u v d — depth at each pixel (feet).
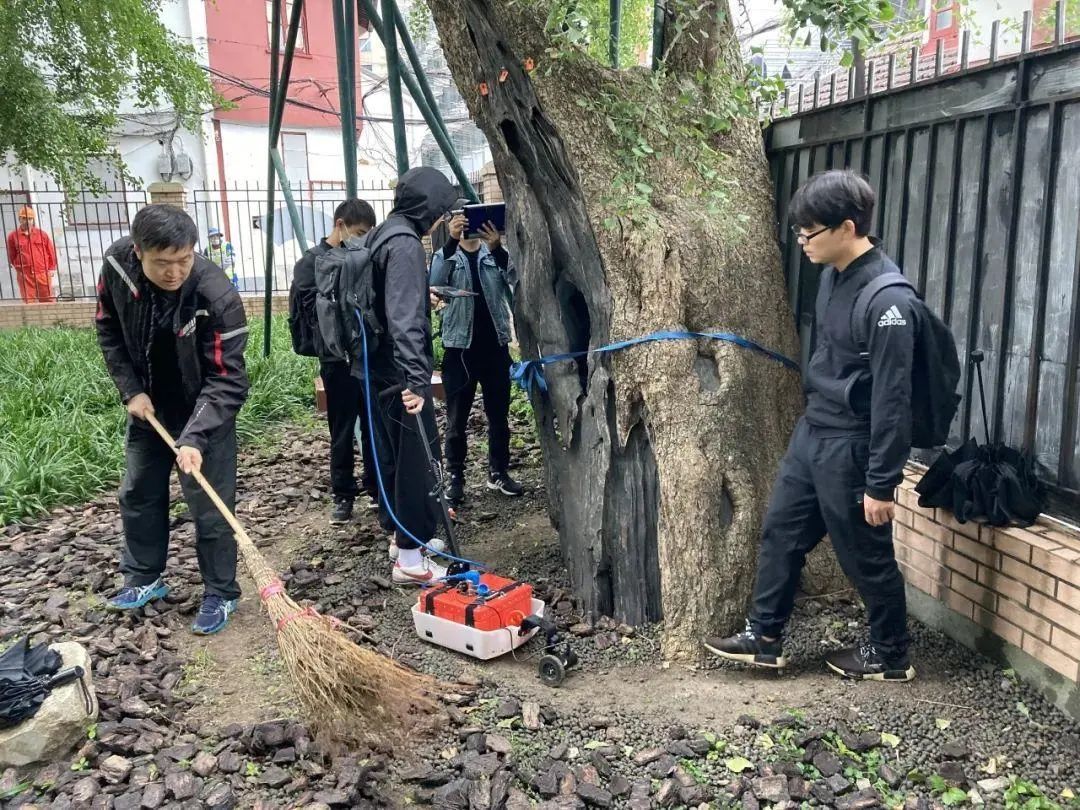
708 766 9.70
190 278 12.10
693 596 12.25
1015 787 9.25
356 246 14.52
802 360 14.48
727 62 14.39
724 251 13.25
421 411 14.01
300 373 29.53
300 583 14.94
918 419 10.20
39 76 42.47
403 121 21.44
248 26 71.61
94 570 15.70
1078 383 10.12
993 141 11.01
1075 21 12.29
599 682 11.64
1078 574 9.70
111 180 64.34
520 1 12.87
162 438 13.30
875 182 12.91
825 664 11.80
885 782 9.44
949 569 11.80
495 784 9.38
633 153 13.30
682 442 12.54
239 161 72.69
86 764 9.98
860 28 11.98
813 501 10.94
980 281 11.39
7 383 27.73
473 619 12.12
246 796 9.48
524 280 13.84
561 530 14.14
